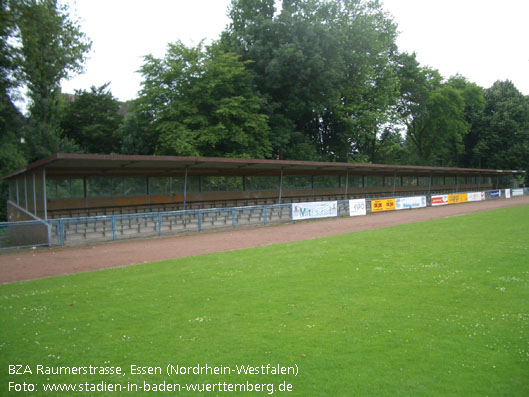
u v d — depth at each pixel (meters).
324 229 22.02
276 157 43.94
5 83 18.70
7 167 19.47
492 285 8.98
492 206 37.41
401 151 65.31
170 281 10.33
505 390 4.59
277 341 6.14
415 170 40.53
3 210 36.44
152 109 35.50
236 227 23.03
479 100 69.00
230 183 30.83
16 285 10.50
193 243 17.81
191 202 28.45
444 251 13.38
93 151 42.69
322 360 5.45
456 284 9.14
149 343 6.22
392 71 51.44
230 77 35.06
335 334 6.35
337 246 15.37
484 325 6.57
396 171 41.06
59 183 22.94
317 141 50.69
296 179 35.25
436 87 63.62
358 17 43.59
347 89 46.16
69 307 8.24
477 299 7.99
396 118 53.22
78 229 18.89
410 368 5.16
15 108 19.97
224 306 8.01
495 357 5.43
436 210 33.69
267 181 33.16
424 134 67.50
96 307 8.20
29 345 6.27
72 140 38.47
